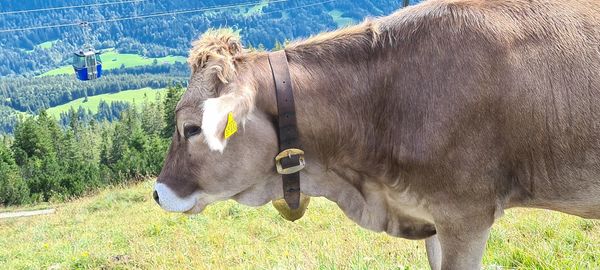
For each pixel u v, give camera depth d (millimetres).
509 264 5660
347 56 4008
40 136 65188
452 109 3635
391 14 4145
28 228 18562
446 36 3732
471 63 3625
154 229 12664
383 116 3896
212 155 3932
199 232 11773
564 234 6438
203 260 9438
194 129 3922
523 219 7387
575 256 5633
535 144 3633
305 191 4211
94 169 40938
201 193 4051
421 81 3744
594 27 3654
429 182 3756
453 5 3842
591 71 3566
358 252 6770
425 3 3994
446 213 3787
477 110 3598
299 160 3965
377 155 3957
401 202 4008
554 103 3574
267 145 3957
